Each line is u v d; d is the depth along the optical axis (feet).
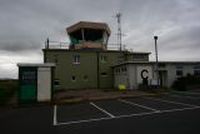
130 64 79.82
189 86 77.00
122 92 70.90
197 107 38.40
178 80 81.30
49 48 90.89
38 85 52.42
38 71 52.75
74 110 39.93
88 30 107.55
